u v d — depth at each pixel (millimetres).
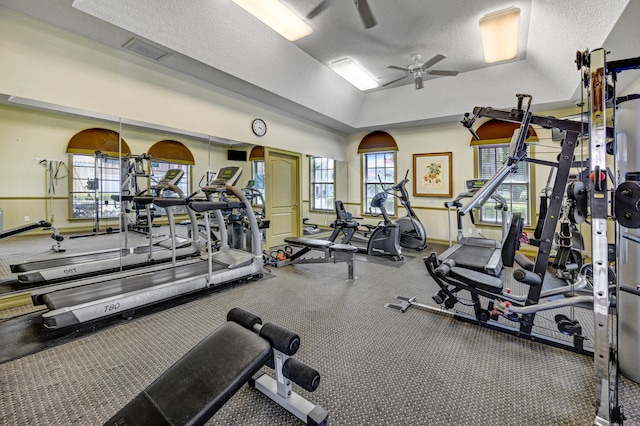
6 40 2781
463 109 5477
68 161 3367
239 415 1521
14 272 3170
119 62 3520
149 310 2838
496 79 4832
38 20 2928
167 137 4086
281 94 4996
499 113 2350
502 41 3861
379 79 5297
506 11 3307
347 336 2361
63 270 3211
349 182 7883
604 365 1396
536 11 3174
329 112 6086
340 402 1626
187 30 3355
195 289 3090
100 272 3506
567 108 5062
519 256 2617
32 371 1890
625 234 1671
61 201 3375
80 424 1467
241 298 3176
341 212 5379
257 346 1435
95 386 1751
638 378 1750
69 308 2299
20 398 1644
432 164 6465
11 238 3189
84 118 3406
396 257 4910
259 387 1685
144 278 3107
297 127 6227
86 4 2736
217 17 3357
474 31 3740
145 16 3045
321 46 4145
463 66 4695
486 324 2486
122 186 3807
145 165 3941
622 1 2262
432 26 3627
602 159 1376
